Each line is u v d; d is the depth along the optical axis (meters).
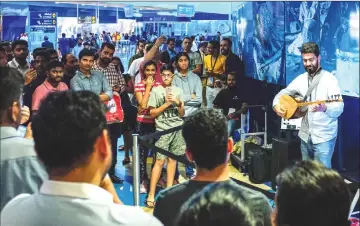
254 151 6.25
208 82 7.32
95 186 1.43
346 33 5.36
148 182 5.89
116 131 5.98
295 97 4.89
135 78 6.73
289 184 1.35
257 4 7.94
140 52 8.16
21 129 2.62
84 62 5.66
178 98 5.44
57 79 5.43
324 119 4.71
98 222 1.38
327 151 4.77
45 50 6.36
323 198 1.31
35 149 1.45
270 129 7.36
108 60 6.58
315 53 4.75
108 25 9.61
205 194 1.33
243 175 6.47
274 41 7.28
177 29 9.43
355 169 5.68
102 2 9.54
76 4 9.74
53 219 1.38
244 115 6.68
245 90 7.71
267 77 7.62
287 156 5.52
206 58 7.64
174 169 5.41
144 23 9.52
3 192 1.83
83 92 1.50
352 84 5.33
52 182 1.42
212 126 2.13
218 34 9.30
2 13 9.33
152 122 5.68
